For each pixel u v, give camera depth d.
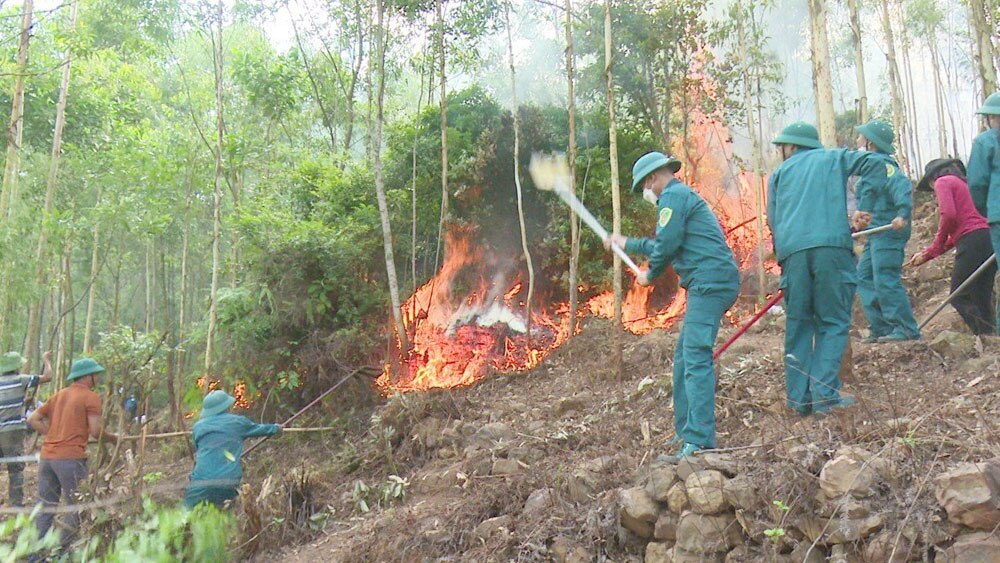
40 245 10.11
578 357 7.58
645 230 9.26
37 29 12.10
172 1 11.18
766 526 3.44
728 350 6.10
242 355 8.28
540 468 4.91
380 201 8.35
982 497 2.96
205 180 10.54
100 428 5.98
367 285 8.74
